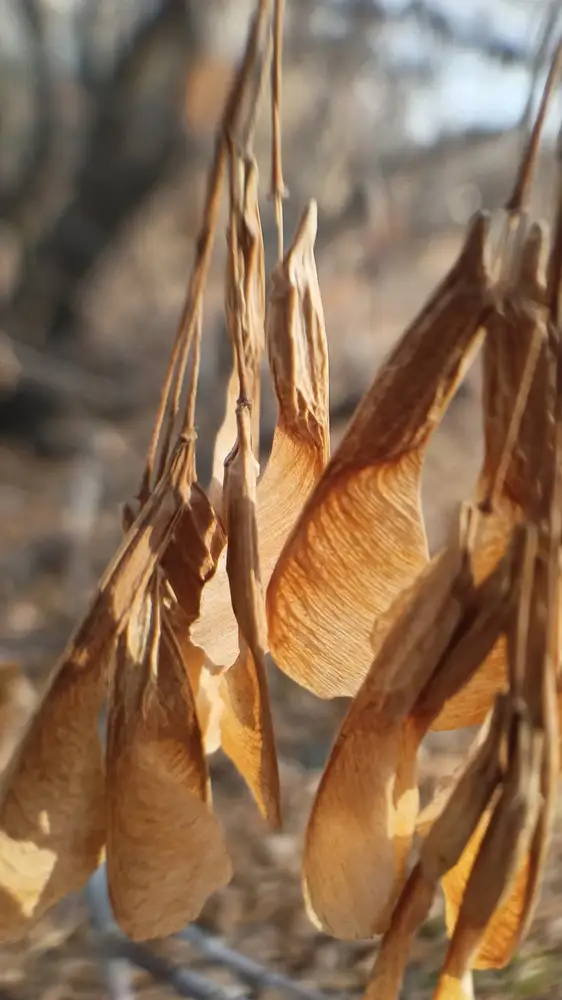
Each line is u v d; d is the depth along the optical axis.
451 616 0.12
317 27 0.66
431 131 0.63
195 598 0.13
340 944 0.25
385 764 0.12
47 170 0.84
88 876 0.13
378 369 0.13
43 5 0.82
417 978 0.21
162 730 0.13
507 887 0.12
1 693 0.18
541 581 0.12
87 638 0.13
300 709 0.39
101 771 0.13
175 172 0.82
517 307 0.12
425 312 0.12
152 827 0.13
